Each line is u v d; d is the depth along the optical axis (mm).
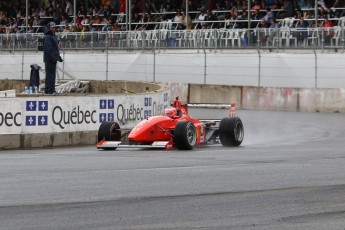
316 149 34188
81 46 76750
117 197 19875
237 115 57438
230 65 67312
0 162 28375
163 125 33344
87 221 16797
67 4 87938
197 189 21188
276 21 70062
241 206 18562
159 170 25469
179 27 76625
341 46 62500
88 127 38844
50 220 16906
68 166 26828
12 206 18578
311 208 18297
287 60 64250
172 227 16172
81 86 64250
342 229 15938
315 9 66438
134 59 72688
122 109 40750
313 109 60156
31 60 78438
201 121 36344
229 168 26016
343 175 24078
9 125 35750
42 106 36844
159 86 51688
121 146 33000
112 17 83875
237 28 72062
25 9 92375
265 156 30406
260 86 63531
